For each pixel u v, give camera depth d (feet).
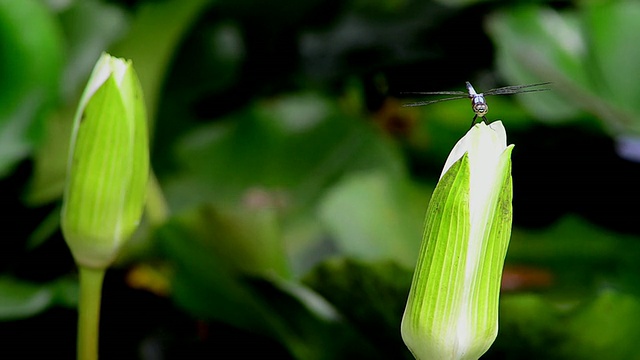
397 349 3.21
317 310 3.15
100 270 2.81
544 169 4.04
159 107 4.46
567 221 3.76
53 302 3.45
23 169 3.74
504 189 2.46
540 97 3.92
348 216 3.67
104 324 3.65
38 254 3.69
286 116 4.32
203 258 3.19
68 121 3.90
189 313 3.41
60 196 3.68
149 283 3.70
